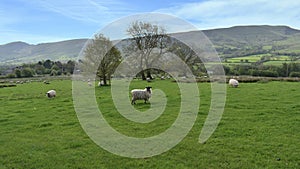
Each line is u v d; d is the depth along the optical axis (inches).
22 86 2321.6
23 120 778.2
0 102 1230.9
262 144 504.7
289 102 953.5
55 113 879.1
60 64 5649.6
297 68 2751.0
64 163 440.8
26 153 490.0
